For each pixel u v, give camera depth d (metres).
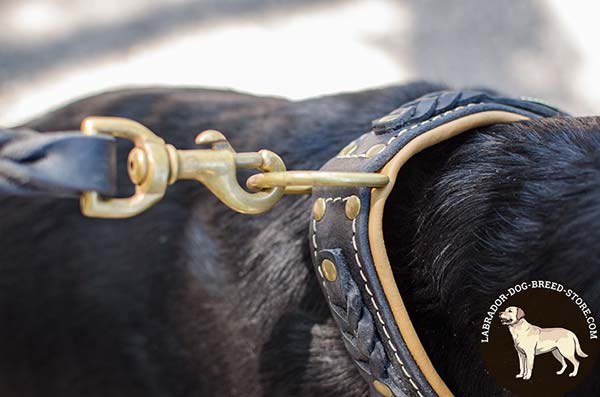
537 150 0.59
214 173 0.52
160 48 1.54
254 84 1.50
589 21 1.76
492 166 0.59
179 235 0.70
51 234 0.73
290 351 0.65
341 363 0.63
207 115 0.73
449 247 0.58
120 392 0.71
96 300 0.71
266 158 0.53
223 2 1.64
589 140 0.58
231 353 0.67
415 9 1.72
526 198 0.57
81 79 1.46
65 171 0.48
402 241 0.60
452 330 0.58
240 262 0.68
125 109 0.75
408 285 0.59
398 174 0.61
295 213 0.67
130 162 0.50
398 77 1.58
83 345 0.72
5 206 0.75
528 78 1.66
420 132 0.58
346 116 0.71
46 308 0.73
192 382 0.69
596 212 0.56
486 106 0.60
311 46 1.59
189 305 0.69
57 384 0.73
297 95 1.49
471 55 1.67
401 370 0.57
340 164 0.58
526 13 1.75
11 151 0.48
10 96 1.41
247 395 0.67
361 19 1.67
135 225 0.71
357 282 0.57
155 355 0.70
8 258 0.74
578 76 1.68
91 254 0.72
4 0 1.58
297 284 0.65
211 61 1.53
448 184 0.60
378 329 0.57
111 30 1.55
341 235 0.57
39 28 1.54
